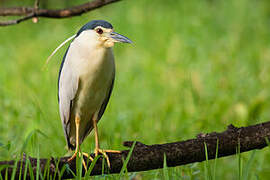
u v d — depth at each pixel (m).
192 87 12.52
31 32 21.53
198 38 17.12
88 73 7.82
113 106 12.44
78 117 8.33
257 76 13.73
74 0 23.50
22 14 8.41
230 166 9.05
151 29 19.81
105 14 22.64
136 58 17.06
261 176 8.48
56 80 14.95
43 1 22.78
